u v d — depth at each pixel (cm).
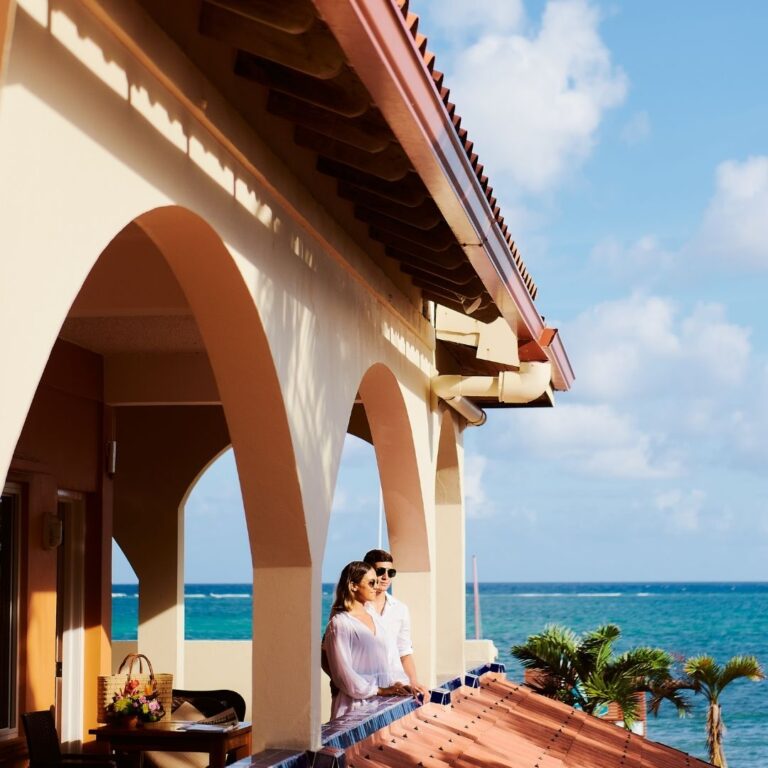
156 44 420
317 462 642
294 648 617
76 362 986
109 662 1027
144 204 418
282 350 584
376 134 574
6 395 327
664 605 10538
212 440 1316
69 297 360
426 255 802
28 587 875
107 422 1044
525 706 1168
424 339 1001
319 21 468
